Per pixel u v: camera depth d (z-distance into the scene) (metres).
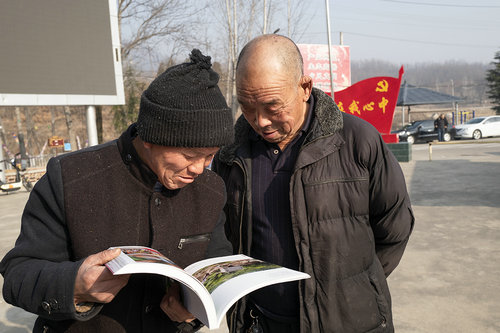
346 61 16.33
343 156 1.62
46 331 1.22
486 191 7.83
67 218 1.14
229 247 1.51
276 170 1.69
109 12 12.71
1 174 11.92
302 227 1.59
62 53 11.80
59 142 15.84
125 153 1.22
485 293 3.50
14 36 10.91
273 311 1.68
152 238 1.23
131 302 1.22
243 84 1.46
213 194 1.40
